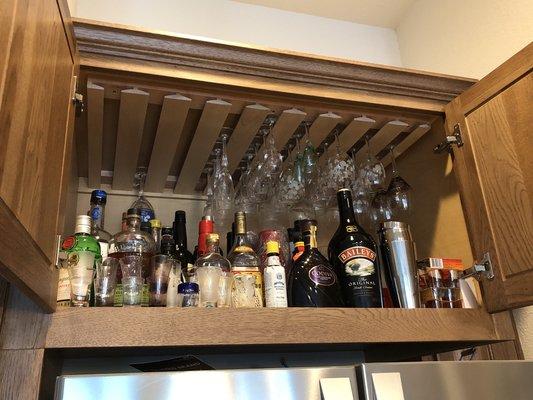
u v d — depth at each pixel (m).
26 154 0.66
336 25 1.96
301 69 1.16
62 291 0.94
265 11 1.88
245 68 1.13
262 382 0.75
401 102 1.25
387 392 0.78
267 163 1.34
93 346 0.86
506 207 1.07
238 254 1.17
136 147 1.33
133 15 1.69
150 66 1.08
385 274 1.22
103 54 1.05
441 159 1.38
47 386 0.90
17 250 0.63
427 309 1.07
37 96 0.71
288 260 1.27
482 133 1.16
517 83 1.08
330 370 0.79
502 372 0.86
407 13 1.95
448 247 1.33
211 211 1.44
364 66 1.20
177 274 1.09
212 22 1.79
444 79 1.26
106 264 1.02
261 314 0.96
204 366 1.03
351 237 1.19
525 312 1.26
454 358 1.33
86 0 1.64
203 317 0.93
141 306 0.95
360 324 1.01
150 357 1.24
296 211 1.48
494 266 1.09
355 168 1.47
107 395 0.69
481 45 1.55
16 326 0.84
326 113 1.26
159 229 1.24
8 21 0.58
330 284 1.13
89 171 1.44
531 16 1.38
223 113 1.20
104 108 1.20
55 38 0.81
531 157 1.03
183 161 1.45
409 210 1.45
